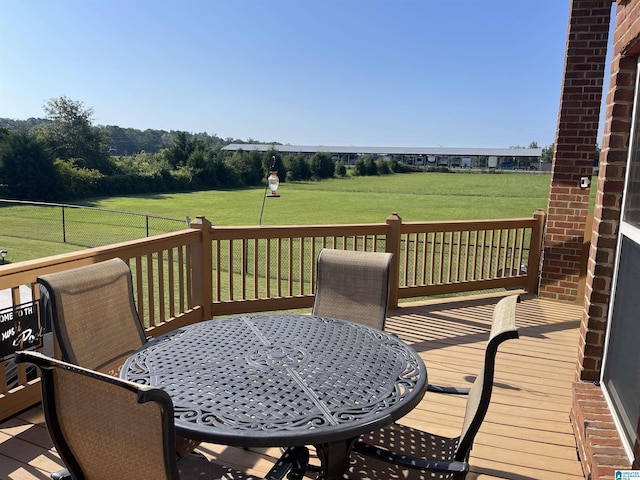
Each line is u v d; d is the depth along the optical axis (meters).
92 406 1.17
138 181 36.00
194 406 1.46
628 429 2.00
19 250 12.09
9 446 2.33
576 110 5.01
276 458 2.27
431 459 1.65
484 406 1.44
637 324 2.01
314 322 2.31
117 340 2.19
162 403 1.05
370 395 1.57
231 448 2.34
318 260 2.91
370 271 2.80
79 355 1.99
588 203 5.09
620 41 2.31
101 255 2.97
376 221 23.52
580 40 4.89
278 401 1.51
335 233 4.55
